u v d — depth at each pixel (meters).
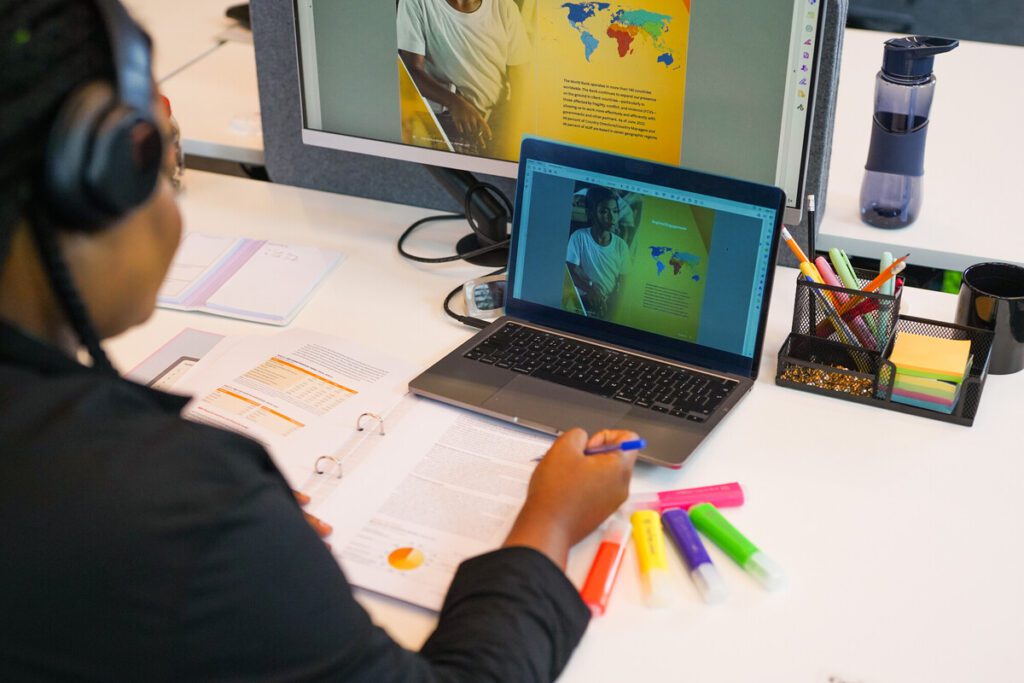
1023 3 2.32
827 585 0.81
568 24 1.14
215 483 0.53
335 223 1.38
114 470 0.51
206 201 1.43
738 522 0.87
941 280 1.41
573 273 1.10
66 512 0.49
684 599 0.79
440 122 1.25
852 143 1.50
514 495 0.88
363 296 1.21
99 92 0.50
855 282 1.05
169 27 1.95
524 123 1.21
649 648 0.75
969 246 1.23
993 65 1.76
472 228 1.29
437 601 0.78
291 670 0.55
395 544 0.83
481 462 0.92
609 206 1.06
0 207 0.48
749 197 0.98
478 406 0.98
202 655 0.51
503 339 1.09
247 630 0.52
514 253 1.12
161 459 0.52
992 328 1.03
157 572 0.49
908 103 1.20
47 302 0.54
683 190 1.01
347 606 0.58
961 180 1.39
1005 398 1.02
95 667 0.50
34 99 0.48
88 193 0.50
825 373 1.02
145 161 0.53
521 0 1.14
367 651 0.59
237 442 0.57
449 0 1.17
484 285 1.17
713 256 1.02
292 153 1.46
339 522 0.85
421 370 1.06
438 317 1.17
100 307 0.56
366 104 1.28
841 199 1.36
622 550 0.83
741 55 1.08
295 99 1.41
